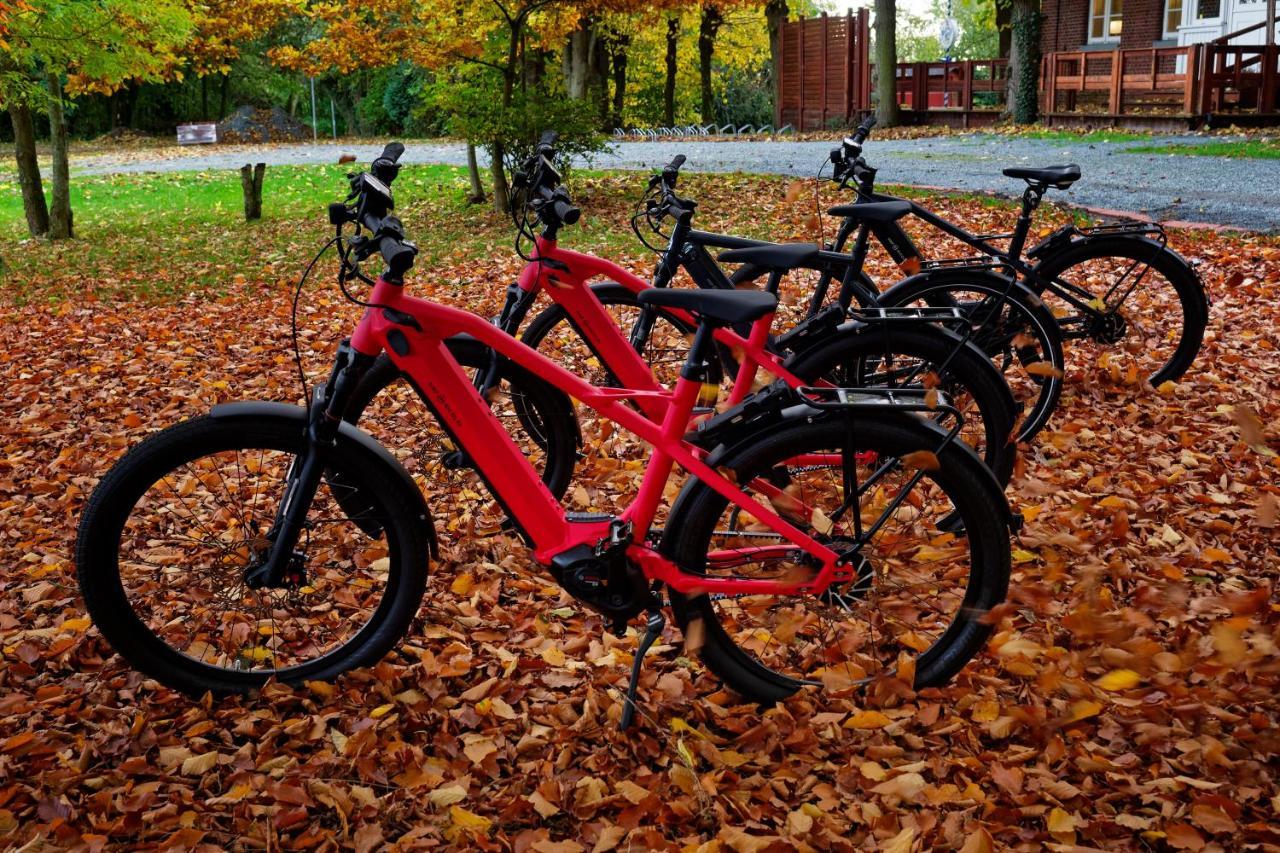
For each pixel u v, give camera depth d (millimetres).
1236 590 3217
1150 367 5309
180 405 5836
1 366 7086
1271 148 14703
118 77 13352
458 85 13547
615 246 10234
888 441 2627
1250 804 2332
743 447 2621
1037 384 5020
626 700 2678
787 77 29031
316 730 2699
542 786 2467
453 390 2646
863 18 25797
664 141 25375
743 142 23609
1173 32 24984
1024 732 2623
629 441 4691
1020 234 4656
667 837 2338
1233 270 7348
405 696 2838
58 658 3098
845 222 4426
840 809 2400
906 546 2764
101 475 4742
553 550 2697
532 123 12367
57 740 2699
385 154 2775
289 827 2369
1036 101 23062
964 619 2748
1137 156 14797
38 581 3643
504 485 2689
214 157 28188
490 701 2799
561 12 12898
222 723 2766
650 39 32812
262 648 3000
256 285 9953
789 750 2604
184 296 9711
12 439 5328
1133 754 2506
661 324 4516
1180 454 4301
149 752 2650
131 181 21312
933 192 11688
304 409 2807
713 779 2471
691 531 2650
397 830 2385
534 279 3594
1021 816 2338
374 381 3402
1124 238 4812
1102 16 26297
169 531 3600
